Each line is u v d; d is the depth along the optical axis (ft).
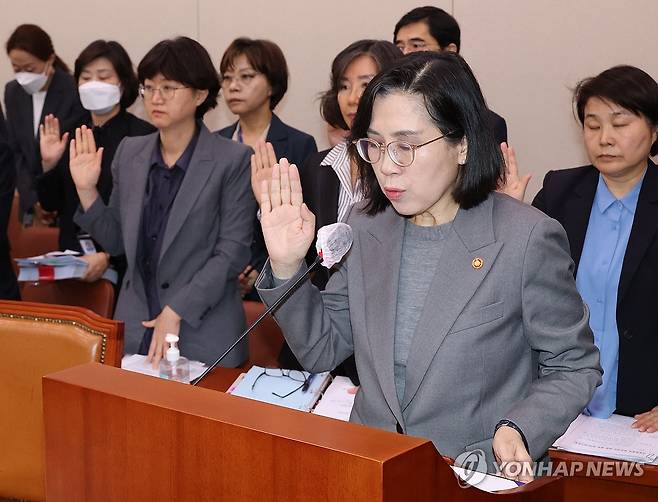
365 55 9.01
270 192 5.24
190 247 9.53
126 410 3.47
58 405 3.72
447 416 4.93
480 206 5.14
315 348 5.43
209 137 9.86
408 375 5.00
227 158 9.71
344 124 9.66
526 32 14.97
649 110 7.73
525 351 5.12
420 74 4.75
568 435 6.96
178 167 9.70
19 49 15.34
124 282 9.93
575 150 14.85
